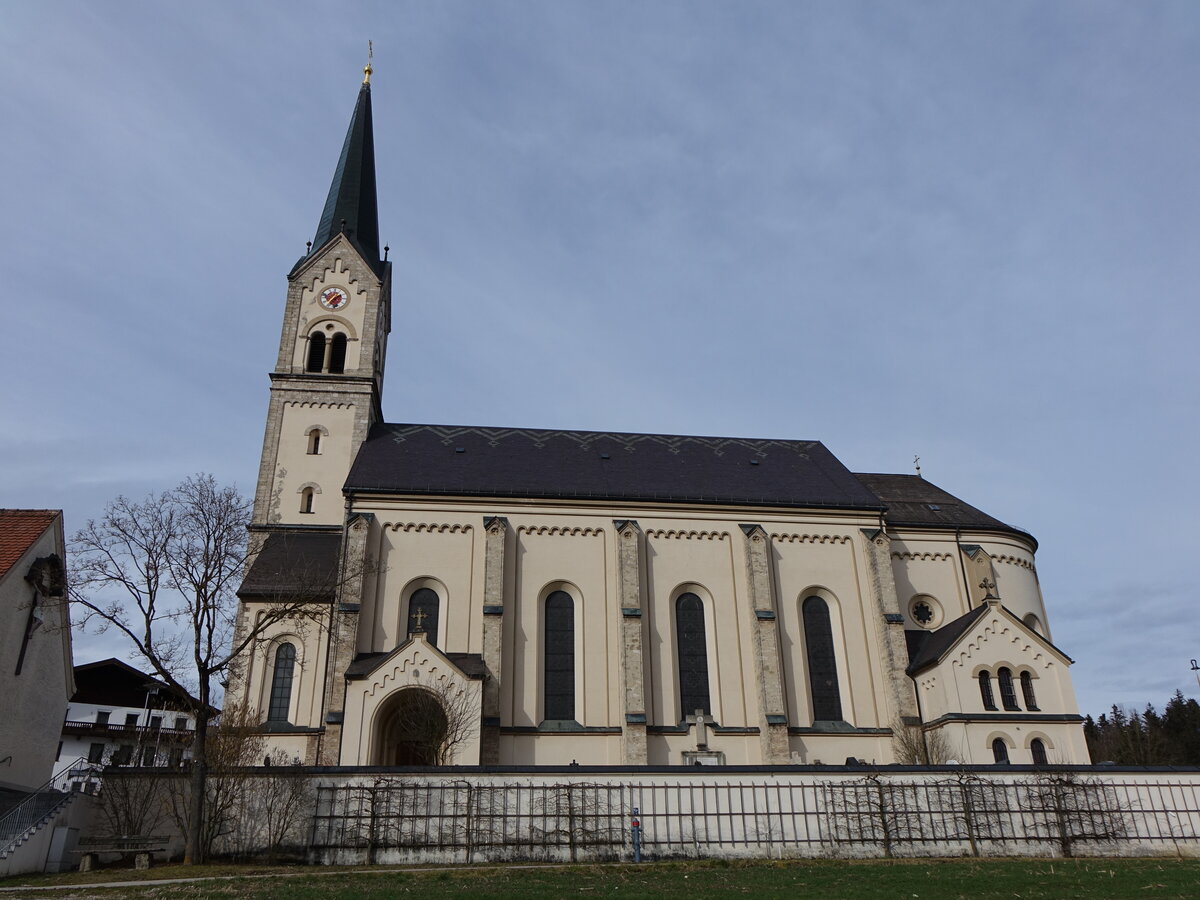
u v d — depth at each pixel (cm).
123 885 2398
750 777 3281
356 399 5912
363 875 2630
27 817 2881
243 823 3078
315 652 4638
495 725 4403
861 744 4794
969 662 4728
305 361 6050
